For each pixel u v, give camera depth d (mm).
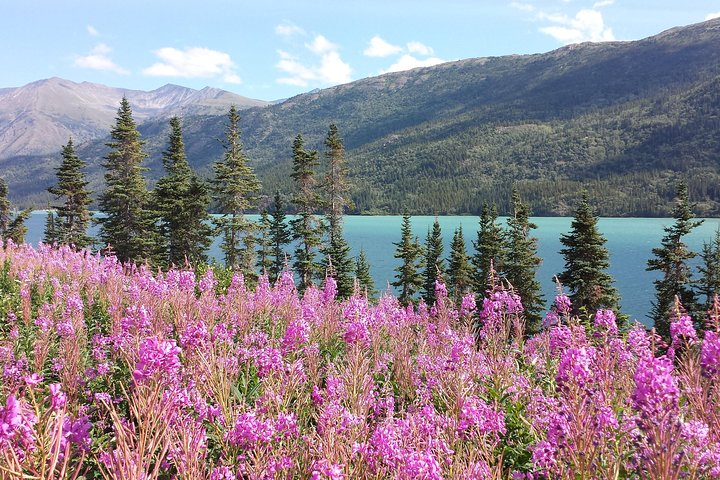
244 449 3682
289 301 10273
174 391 3186
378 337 7363
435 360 6312
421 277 41531
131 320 6770
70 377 5598
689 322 4770
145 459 2734
